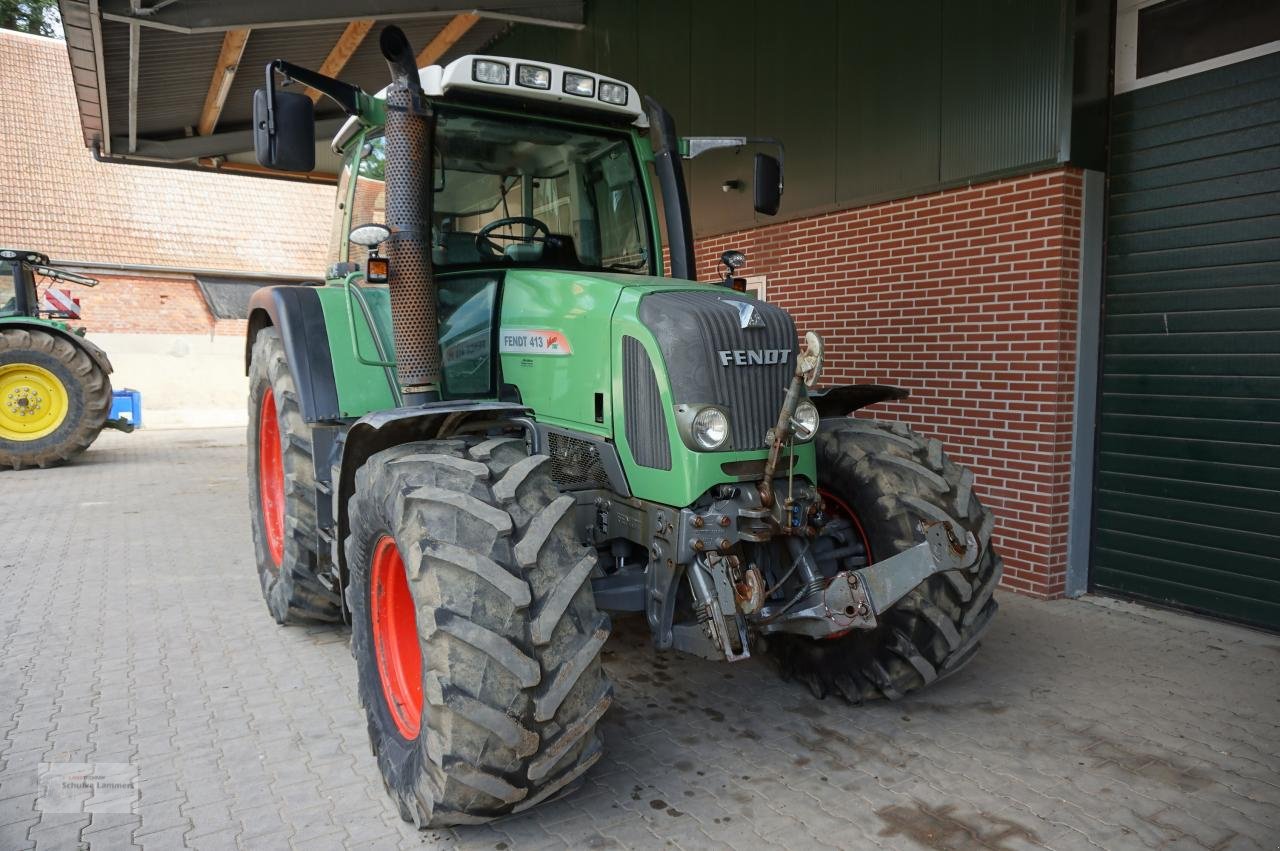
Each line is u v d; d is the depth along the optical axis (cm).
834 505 352
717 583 267
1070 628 441
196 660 393
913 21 534
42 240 1664
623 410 288
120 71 727
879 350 580
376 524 269
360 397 363
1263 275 421
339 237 416
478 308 335
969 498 323
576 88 332
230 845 250
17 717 333
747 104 664
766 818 264
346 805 273
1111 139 480
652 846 250
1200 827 260
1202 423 450
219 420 1614
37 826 258
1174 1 450
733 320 281
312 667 386
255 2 564
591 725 240
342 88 311
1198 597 457
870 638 329
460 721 226
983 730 325
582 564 245
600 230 363
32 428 961
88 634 426
